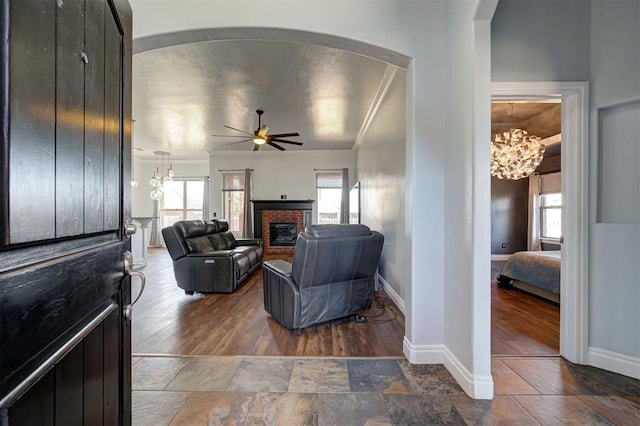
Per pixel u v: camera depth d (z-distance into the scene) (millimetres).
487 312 1714
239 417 1544
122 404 1050
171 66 3439
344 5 2078
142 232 5797
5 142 506
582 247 2070
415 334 2102
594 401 1671
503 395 1727
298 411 1590
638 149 1943
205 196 9047
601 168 2055
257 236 7859
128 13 1127
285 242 7898
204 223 4816
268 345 2400
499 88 2080
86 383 798
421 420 1521
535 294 3783
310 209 7910
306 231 2695
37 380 592
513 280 4137
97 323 860
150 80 3811
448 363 2004
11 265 525
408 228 2182
